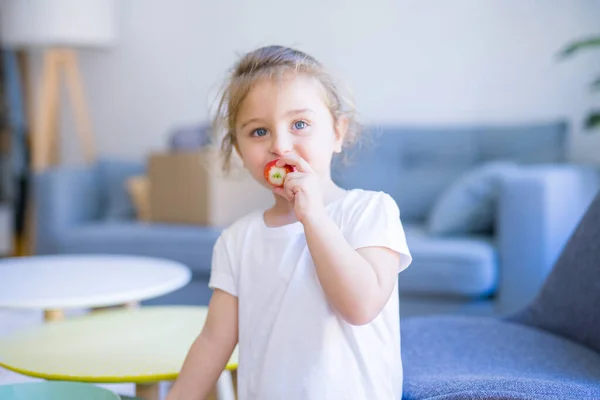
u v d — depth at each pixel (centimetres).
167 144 404
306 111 109
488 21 342
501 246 254
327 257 98
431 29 351
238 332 114
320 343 104
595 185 279
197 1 400
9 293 189
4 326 296
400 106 358
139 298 191
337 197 113
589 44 274
